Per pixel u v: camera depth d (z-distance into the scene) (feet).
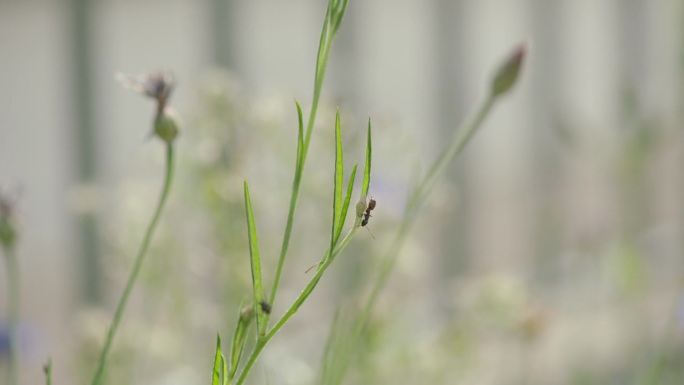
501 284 2.82
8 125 4.28
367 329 2.36
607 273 4.10
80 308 4.04
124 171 4.08
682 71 4.92
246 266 2.49
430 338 2.98
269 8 4.08
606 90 5.07
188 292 2.72
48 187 4.45
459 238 4.66
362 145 2.85
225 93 2.57
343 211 1.58
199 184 2.59
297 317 3.50
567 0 4.94
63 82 4.01
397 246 2.16
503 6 4.74
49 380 1.66
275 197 2.52
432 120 4.60
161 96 1.87
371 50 4.36
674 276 5.10
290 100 2.67
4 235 1.99
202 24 3.96
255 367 2.49
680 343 3.44
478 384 3.20
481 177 5.09
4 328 3.00
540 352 3.87
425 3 4.49
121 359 2.50
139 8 4.02
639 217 4.77
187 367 2.79
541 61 4.91
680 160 5.17
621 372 4.10
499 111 4.93
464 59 4.62
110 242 3.25
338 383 1.91
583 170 4.81
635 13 5.13
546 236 4.92
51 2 3.94
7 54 4.12
